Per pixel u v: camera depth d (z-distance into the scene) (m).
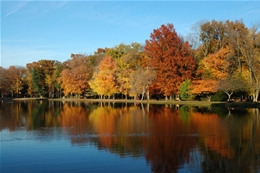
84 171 13.40
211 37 64.56
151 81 62.31
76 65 88.19
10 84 97.88
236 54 54.62
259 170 13.24
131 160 14.92
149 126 25.59
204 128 24.09
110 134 21.80
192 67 58.53
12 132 23.14
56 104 63.25
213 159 14.93
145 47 67.44
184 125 25.88
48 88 100.25
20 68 103.94
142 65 70.19
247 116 31.92
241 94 51.53
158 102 58.78
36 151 16.84
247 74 50.09
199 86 53.59
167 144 18.25
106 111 41.59
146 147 17.58
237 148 17.09
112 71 70.31
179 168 13.64
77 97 91.19
